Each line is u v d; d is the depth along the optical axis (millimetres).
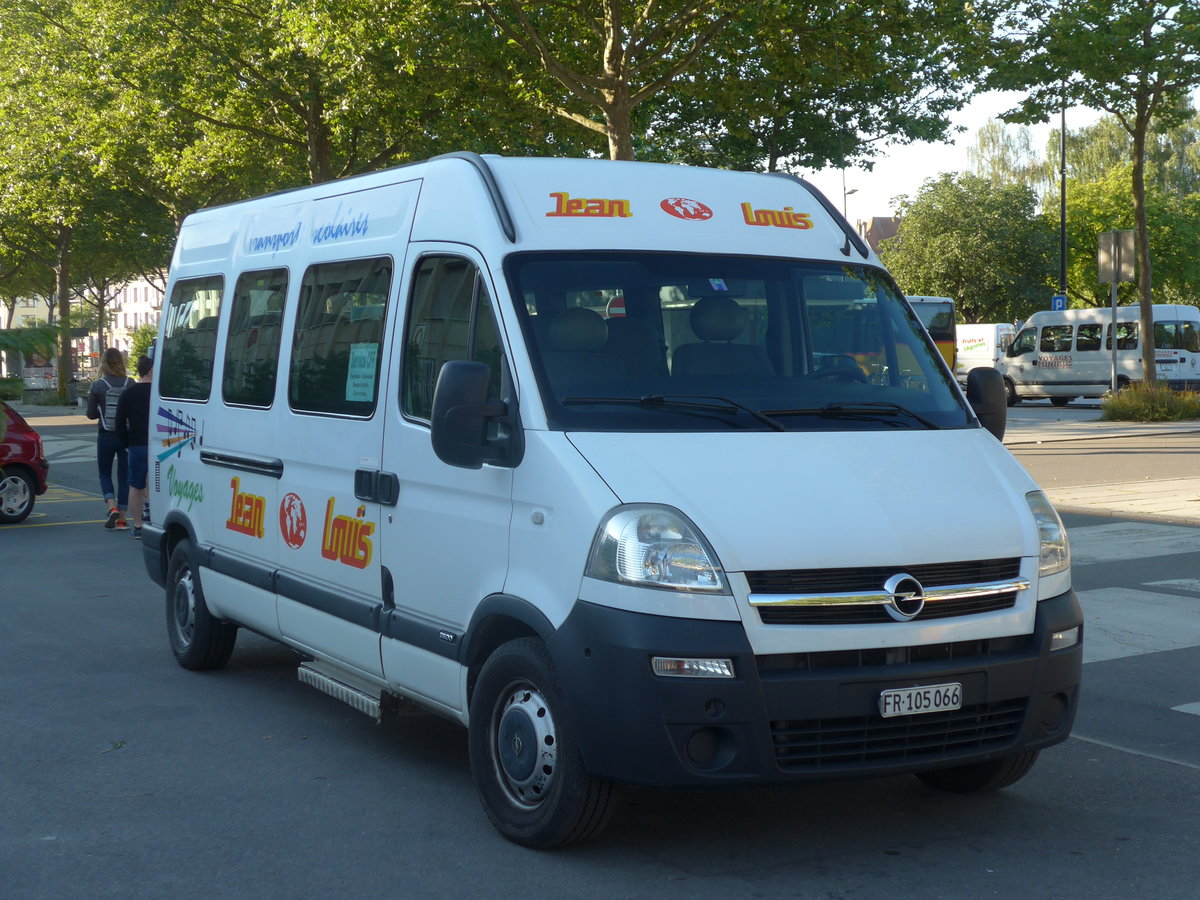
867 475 4836
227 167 31500
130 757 6211
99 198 41281
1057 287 64625
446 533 5316
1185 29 25562
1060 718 4953
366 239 6289
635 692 4371
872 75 21766
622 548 4445
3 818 5332
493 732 5051
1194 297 66812
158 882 4621
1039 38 25875
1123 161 70688
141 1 27938
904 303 6000
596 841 5000
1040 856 4828
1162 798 5551
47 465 16578
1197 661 8062
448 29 20234
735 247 5691
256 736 6594
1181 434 24641
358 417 6051
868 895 4449
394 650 5691
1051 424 28625
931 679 4555
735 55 21516
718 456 4777
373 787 5734
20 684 7738
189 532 8070
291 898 4469
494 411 4922
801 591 4449
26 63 34844
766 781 4418
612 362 5121
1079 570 11008
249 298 7492
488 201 5465
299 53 26578
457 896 4469
